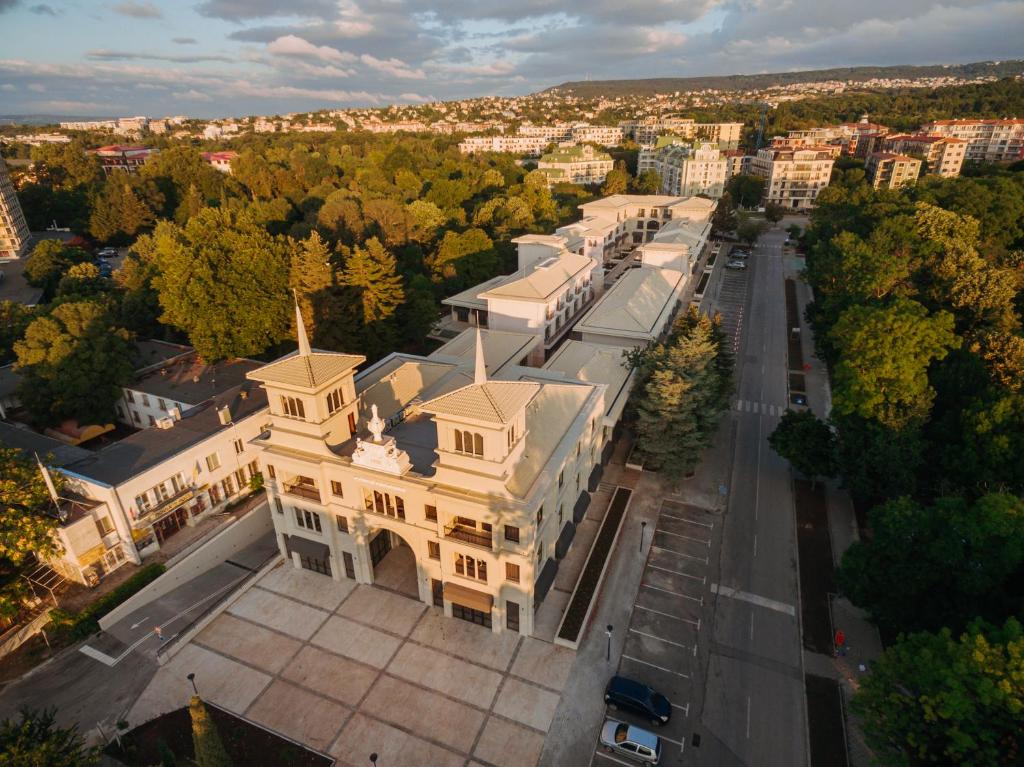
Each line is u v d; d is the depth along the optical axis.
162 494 54.34
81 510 50.16
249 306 76.06
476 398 41.06
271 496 52.22
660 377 59.25
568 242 121.44
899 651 34.81
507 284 89.81
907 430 56.28
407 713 41.19
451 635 46.94
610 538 55.91
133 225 139.25
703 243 134.88
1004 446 51.31
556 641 45.97
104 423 71.75
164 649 45.47
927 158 196.75
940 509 43.16
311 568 53.91
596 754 38.59
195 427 60.34
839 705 41.47
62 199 157.62
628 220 161.25
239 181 161.50
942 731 31.27
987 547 40.19
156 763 38.12
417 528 46.50
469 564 45.56
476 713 41.12
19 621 47.34
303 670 44.34
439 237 127.00
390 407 56.41
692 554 55.06
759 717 40.81
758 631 47.25
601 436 60.97
